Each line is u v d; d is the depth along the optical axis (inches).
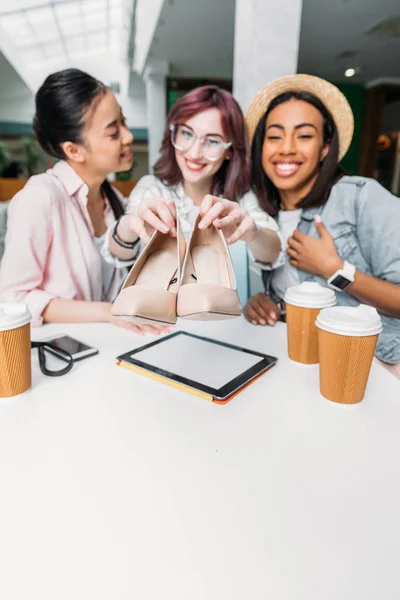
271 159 47.1
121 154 46.0
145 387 23.4
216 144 46.1
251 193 51.6
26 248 38.7
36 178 43.1
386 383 24.9
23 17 255.6
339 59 227.0
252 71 70.8
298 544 12.8
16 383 21.8
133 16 207.8
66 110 41.0
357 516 14.0
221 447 17.8
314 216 48.4
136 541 12.8
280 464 16.7
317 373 25.8
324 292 26.3
